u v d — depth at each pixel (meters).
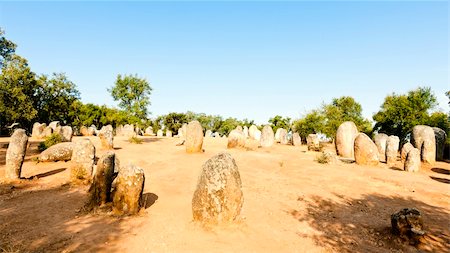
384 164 21.09
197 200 8.70
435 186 14.10
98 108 61.41
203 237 7.78
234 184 8.70
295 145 36.19
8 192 11.36
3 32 31.06
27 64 41.16
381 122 45.25
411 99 42.62
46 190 11.74
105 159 10.08
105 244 7.09
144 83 35.62
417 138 25.27
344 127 24.78
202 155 20.92
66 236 7.46
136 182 9.25
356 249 7.59
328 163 19.98
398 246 7.79
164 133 60.84
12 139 13.02
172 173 15.32
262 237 8.06
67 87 49.12
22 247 6.78
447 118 38.12
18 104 39.72
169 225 8.47
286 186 13.59
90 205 9.70
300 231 8.67
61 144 17.95
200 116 79.44
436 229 8.85
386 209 10.73
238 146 26.44
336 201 11.55
